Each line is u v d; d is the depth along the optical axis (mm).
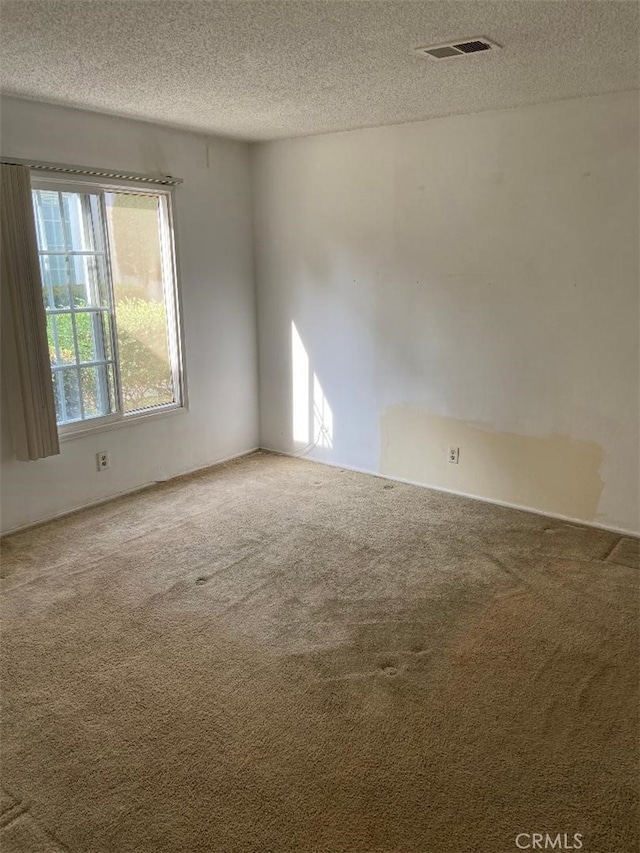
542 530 3723
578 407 3689
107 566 3305
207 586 3117
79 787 1960
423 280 4113
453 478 4285
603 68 2809
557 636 2699
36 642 2668
